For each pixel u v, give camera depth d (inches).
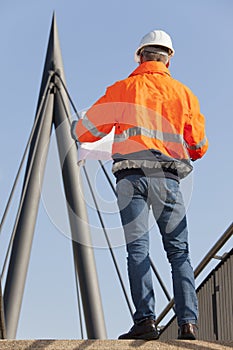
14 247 582.6
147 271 209.2
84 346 188.5
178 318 209.5
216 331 299.4
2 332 213.9
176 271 211.6
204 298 314.8
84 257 597.0
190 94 221.8
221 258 294.8
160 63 223.5
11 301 567.2
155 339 206.2
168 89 218.4
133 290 208.4
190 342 194.1
